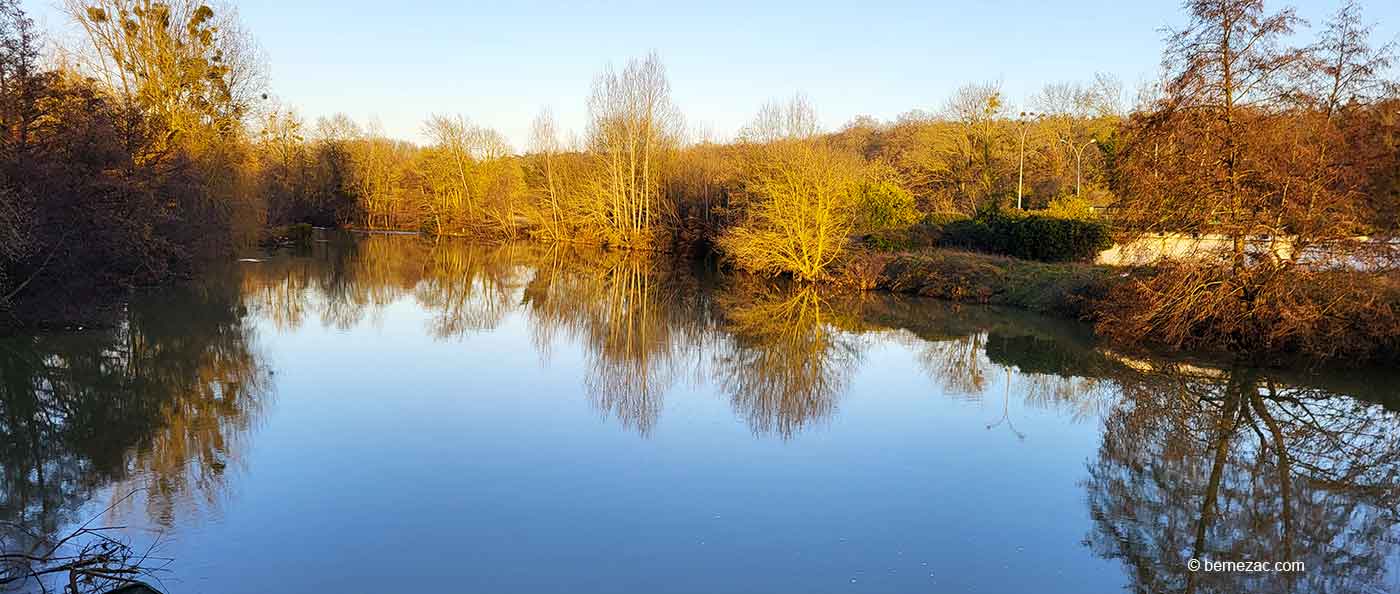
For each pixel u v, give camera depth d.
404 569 5.93
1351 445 9.44
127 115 17.00
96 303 16.50
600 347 15.78
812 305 22.50
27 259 13.26
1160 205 13.55
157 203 17.39
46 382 11.59
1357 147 12.00
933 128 43.88
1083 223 23.28
